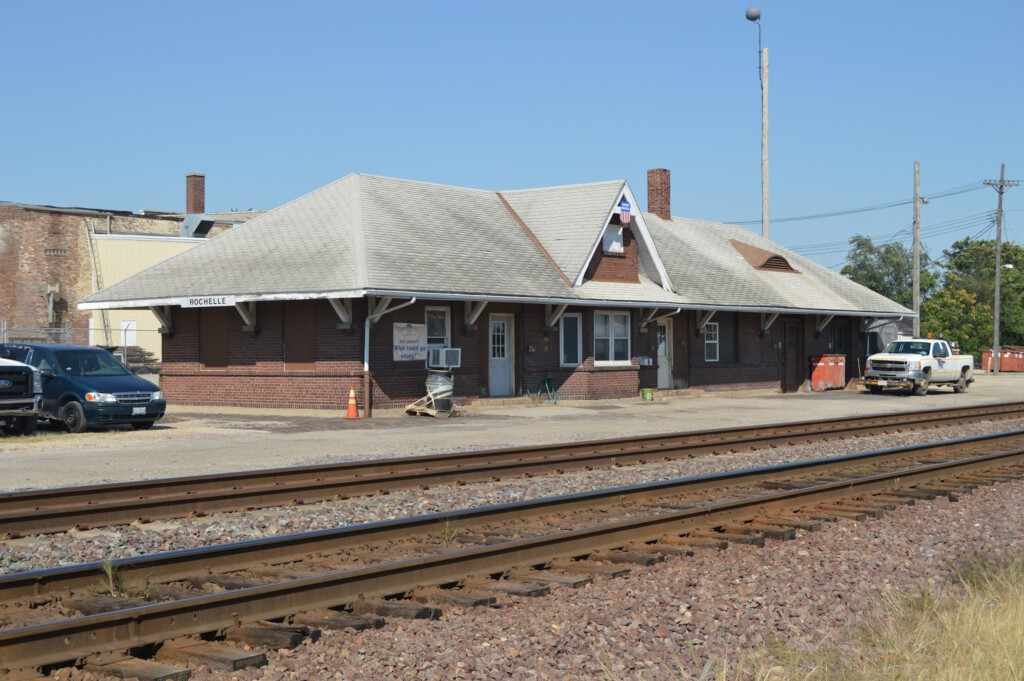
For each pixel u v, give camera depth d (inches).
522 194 1344.7
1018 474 617.0
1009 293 3056.1
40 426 911.7
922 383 1488.7
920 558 388.5
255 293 1013.2
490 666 253.4
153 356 1792.6
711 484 546.0
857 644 277.9
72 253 1824.6
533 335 1169.4
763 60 1905.8
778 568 366.0
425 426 895.7
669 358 1365.7
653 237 1499.8
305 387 1031.0
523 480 580.1
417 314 1041.5
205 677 241.3
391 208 1145.4
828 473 611.8
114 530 426.6
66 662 242.1
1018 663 253.8
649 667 257.0
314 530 418.3
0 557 365.4
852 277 2910.9
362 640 270.7
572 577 337.1
